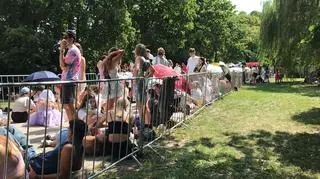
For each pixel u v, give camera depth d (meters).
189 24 49.88
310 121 13.66
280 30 27.95
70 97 5.91
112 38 39.19
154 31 48.12
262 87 34.88
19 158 5.11
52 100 9.91
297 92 28.70
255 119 13.87
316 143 9.98
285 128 12.22
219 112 15.36
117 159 7.60
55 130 9.51
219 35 56.22
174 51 48.00
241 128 11.92
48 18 37.41
